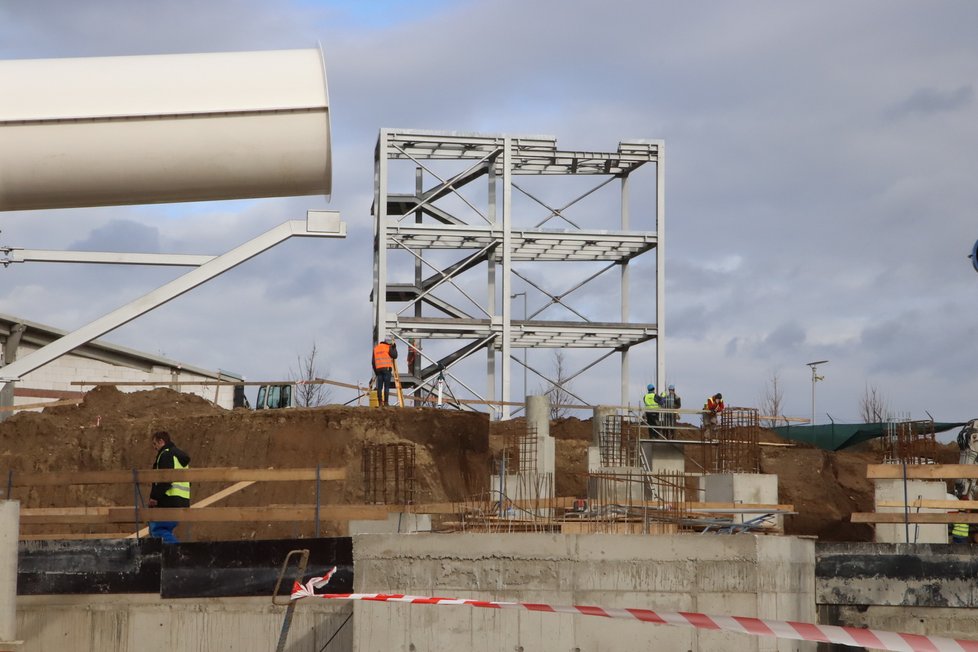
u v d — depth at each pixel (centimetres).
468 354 4469
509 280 4384
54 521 1702
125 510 1680
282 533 2612
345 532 2500
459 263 4553
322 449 2988
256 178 737
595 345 4656
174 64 725
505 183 4375
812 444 3969
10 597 1347
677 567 1503
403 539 1524
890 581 1571
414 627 1484
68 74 710
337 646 1565
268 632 1599
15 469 3036
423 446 3047
